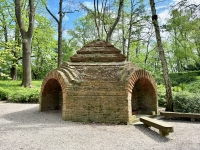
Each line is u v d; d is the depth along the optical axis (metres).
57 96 10.77
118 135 6.02
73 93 7.89
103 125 7.20
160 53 10.38
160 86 18.02
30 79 18.12
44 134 6.02
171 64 41.69
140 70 8.30
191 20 9.16
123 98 7.57
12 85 18.41
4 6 21.70
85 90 7.86
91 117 7.68
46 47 26.73
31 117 8.55
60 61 20.08
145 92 9.86
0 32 22.00
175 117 9.12
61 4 19.88
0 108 11.27
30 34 18.06
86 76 8.32
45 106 10.25
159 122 6.42
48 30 25.81
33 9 17.97
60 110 10.36
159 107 11.85
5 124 7.29
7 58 18.45
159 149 4.87
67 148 4.87
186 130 6.76
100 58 9.40
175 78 26.11
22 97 14.12
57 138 5.64
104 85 7.82
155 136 5.98
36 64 31.25
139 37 21.09
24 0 22.64
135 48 30.39
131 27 20.81
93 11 19.34
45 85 9.59
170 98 10.05
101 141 5.43
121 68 8.55
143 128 6.90
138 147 5.00
